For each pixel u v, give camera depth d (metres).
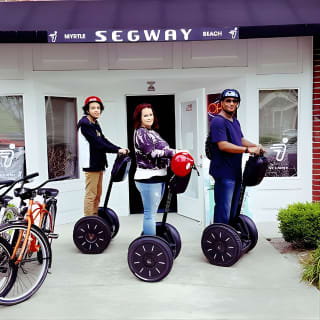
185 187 3.69
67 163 6.25
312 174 5.93
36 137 5.78
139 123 3.88
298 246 4.70
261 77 5.80
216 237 4.08
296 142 5.98
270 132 5.98
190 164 3.53
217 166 4.24
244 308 3.16
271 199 5.97
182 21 4.99
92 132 4.71
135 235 5.42
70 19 5.12
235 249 3.99
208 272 3.95
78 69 5.79
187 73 5.81
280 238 5.12
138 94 6.44
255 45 5.75
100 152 4.87
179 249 4.14
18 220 3.34
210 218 5.31
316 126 5.85
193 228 5.72
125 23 4.98
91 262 4.34
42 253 3.47
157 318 3.01
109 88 6.37
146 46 5.79
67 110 6.19
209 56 5.79
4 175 5.95
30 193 3.59
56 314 3.10
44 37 4.84
